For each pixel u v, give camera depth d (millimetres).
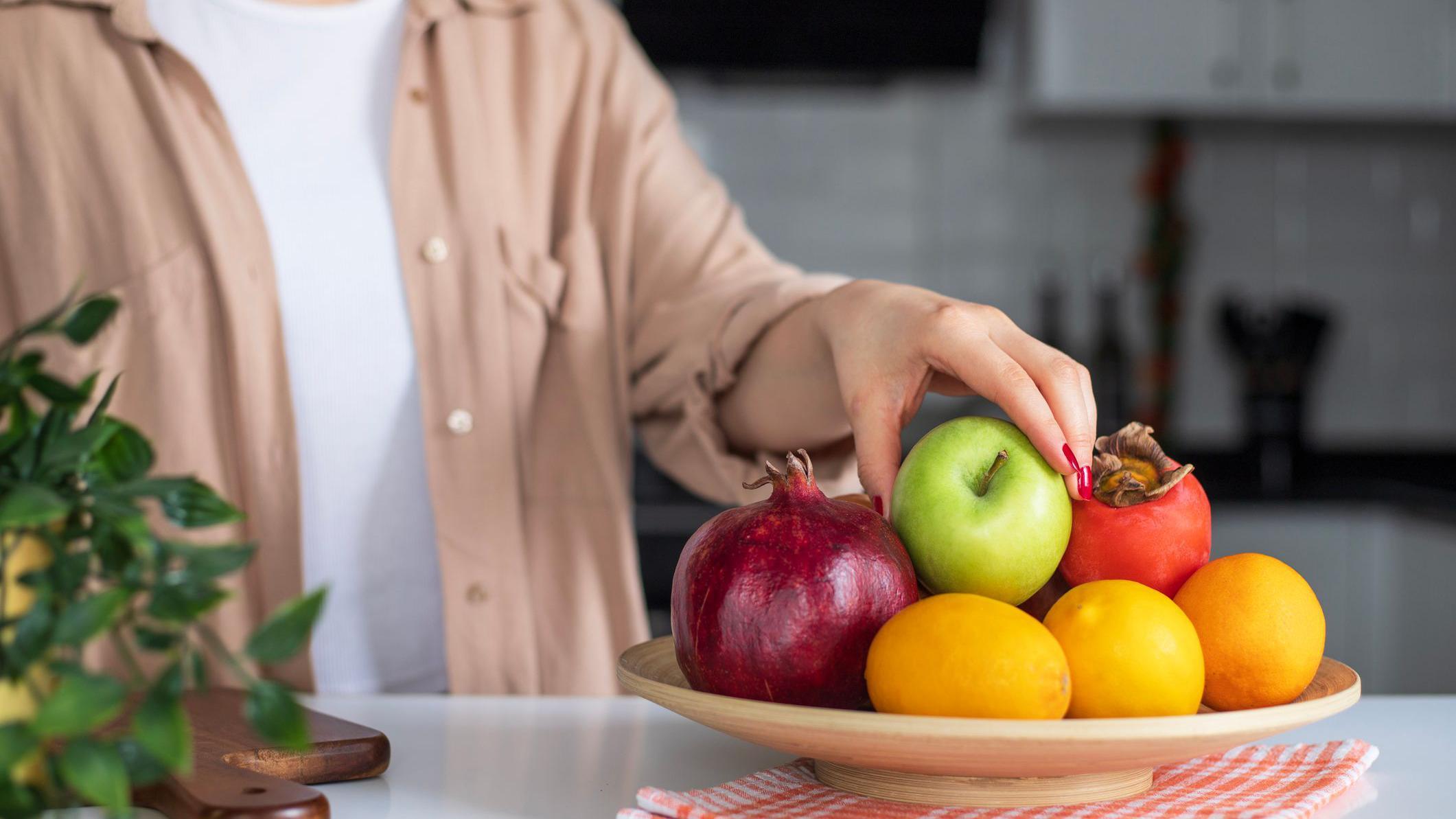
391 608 987
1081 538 580
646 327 1007
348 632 975
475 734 684
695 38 2564
